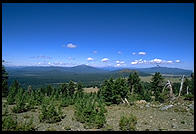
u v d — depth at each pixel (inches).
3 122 907.4
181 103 1726.1
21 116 1326.3
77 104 1473.9
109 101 2059.5
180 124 1043.3
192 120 1132.5
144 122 1094.4
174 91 3043.8
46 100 1813.5
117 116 1301.7
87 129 979.9
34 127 1007.6
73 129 983.6
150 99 2689.5
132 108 1659.7
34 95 2247.8
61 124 1095.0
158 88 2910.9
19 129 881.5
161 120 1142.3
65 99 2177.7
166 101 2032.5
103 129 968.9
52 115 1154.0
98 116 1037.8
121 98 2039.9
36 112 1503.4
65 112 1524.4
